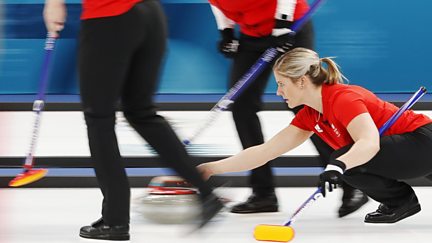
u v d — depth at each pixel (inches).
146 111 376.8
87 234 383.9
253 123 463.8
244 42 461.7
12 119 655.1
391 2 676.1
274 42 450.6
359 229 417.4
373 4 674.8
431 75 684.1
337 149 389.1
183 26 678.5
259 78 459.8
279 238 371.6
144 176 550.0
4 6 673.0
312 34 466.3
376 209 470.3
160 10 380.5
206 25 679.1
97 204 494.3
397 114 393.1
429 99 666.8
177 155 374.0
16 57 678.5
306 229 418.9
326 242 388.2
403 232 409.4
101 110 365.7
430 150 398.0
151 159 582.9
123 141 615.8
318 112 390.6
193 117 649.0
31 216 457.4
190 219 397.4
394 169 400.2
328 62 387.5
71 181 549.0
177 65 682.8
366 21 676.7
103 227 380.5
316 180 544.4
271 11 446.0
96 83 363.3
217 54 682.2
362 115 370.0
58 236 403.9
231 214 462.9
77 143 607.8
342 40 676.7
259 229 374.3
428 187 545.3
